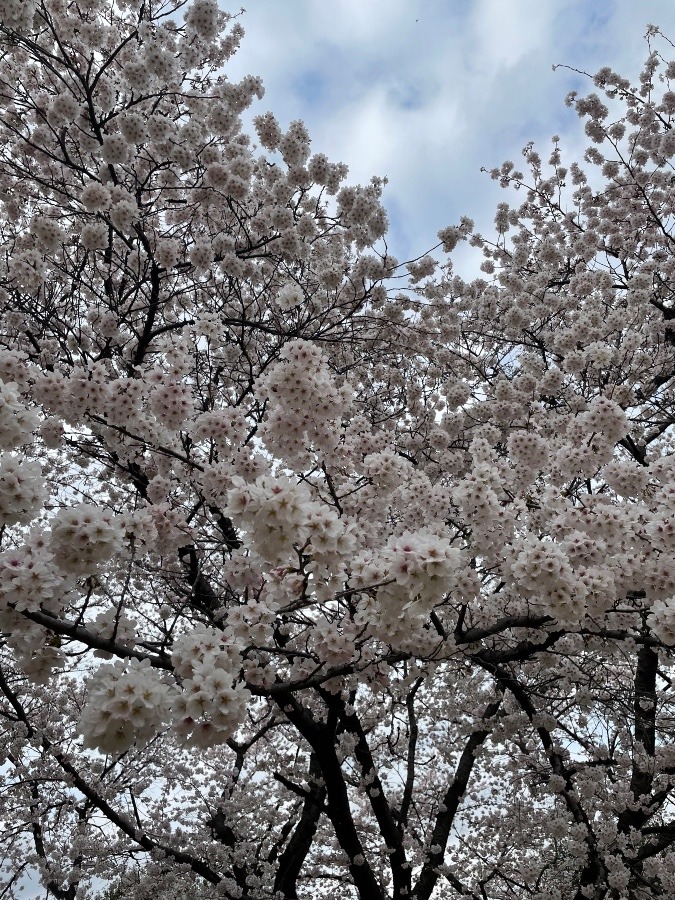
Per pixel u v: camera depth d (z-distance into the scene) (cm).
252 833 869
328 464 455
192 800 870
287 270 749
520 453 534
